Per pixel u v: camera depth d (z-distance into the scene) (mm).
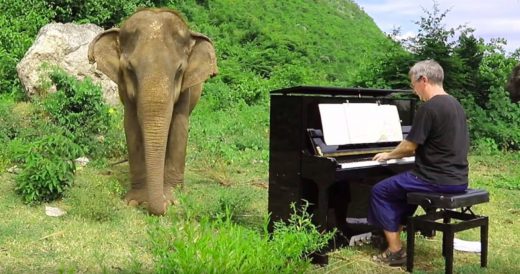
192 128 13469
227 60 23359
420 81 5730
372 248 6387
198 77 7531
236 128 14203
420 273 5535
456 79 15820
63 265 5168
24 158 7793
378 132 6293
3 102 12906
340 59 31875
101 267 5125
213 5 30375
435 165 5566
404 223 5996
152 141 6809
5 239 5836
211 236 4734
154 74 6922
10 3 17047
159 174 6797
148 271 5137
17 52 15055
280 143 5906
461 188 5625
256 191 8750
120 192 7898
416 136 5539
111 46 7555
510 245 6688
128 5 20219
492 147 14305
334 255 6027
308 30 35094
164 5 25453
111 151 10617
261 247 4652
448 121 5535
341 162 5715
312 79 22578
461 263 5965
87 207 6742
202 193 8281
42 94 13203
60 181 7395
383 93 6746
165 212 6895
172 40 7301
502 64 18734
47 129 10773
